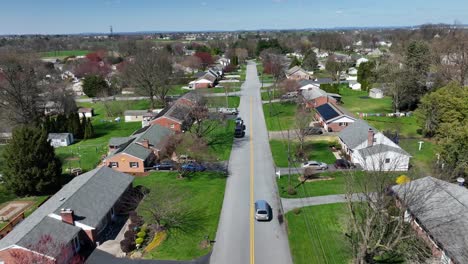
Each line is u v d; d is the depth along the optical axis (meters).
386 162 49.38
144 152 56.31
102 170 45.06
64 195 39.25
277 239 35.78
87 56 189.00
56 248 30.98
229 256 33.38
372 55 185.00
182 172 52.44
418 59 86.88
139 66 95.25
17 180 47.38
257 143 65.81
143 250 34.84
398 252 30.66
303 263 32.00
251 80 137.62
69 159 62.50
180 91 121.12
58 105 91.50
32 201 47.62
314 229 37.19
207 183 49.53
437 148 49.81
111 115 92.56
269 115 84.75
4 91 79.00
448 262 29.02
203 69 167.12
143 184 49.72
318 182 48.47
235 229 37.81
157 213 38.69
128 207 42.66
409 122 76.38
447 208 33.03
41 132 50.00
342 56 164.00
